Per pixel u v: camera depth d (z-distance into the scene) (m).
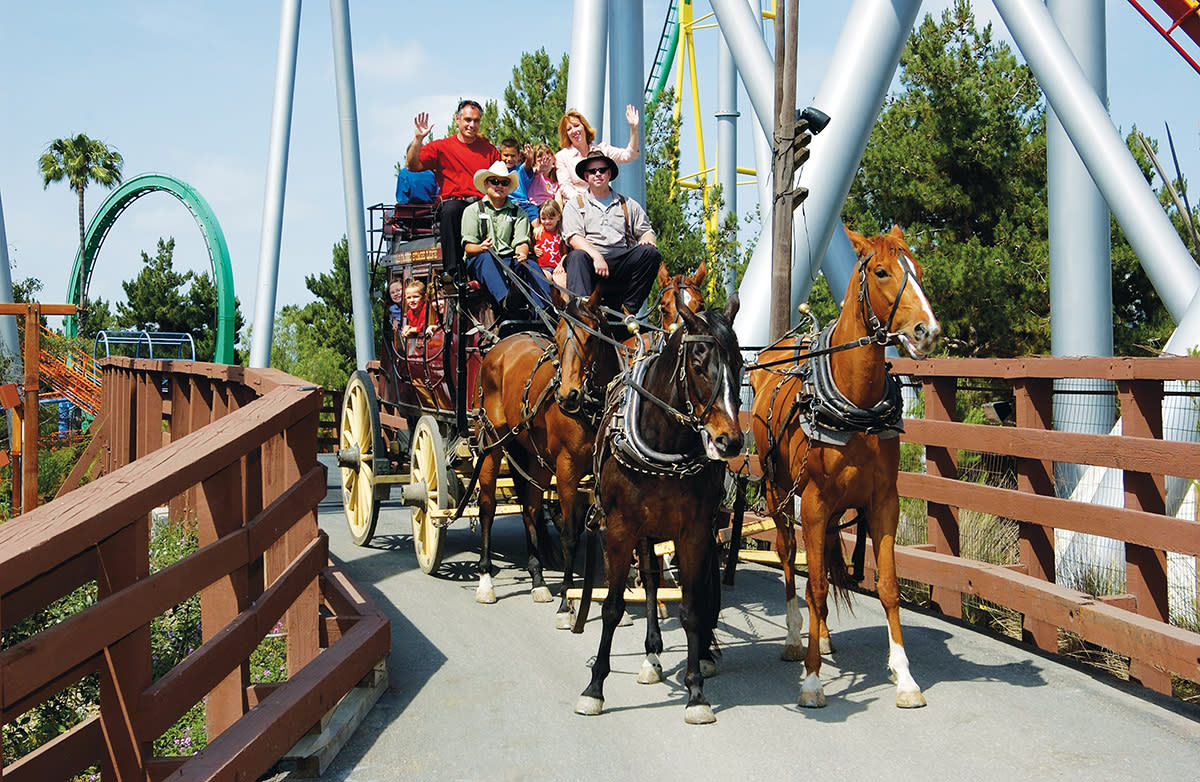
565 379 7.36
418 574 9.65
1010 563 8.41
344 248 39.53
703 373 5.23
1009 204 21.39
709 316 5.39
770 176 12.48
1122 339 19.70
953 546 8.32
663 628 7.82
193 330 52.50
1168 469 6.05
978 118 20.97
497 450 8.69
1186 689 6.30
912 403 11.52
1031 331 19.67
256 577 5.00
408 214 11.47
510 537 11.56
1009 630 7.67
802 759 5.20
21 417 12.65
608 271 8.15
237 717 4.95
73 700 6.08
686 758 5.23
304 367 38.00
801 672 6.69
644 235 8.34
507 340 8.80
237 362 51.81
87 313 51.81
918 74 21.59
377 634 6.05
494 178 8.98
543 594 8.55
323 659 5.48
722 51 24.80
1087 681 6.38
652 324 6.42
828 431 5.96
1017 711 5.84
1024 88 21.48
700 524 5.76
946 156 21.12
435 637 7.49
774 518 6.90
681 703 6.08
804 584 9.37
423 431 9.57
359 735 5.57
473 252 9.06
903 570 8.27
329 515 13.88
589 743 5.44
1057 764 5.08
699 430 5.33
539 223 9.59
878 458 5.99
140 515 3.70
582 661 6.92
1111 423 10.96
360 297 22.36
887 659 6.92
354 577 9.51
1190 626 6.76
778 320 10.44
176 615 7.34
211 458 4.26
